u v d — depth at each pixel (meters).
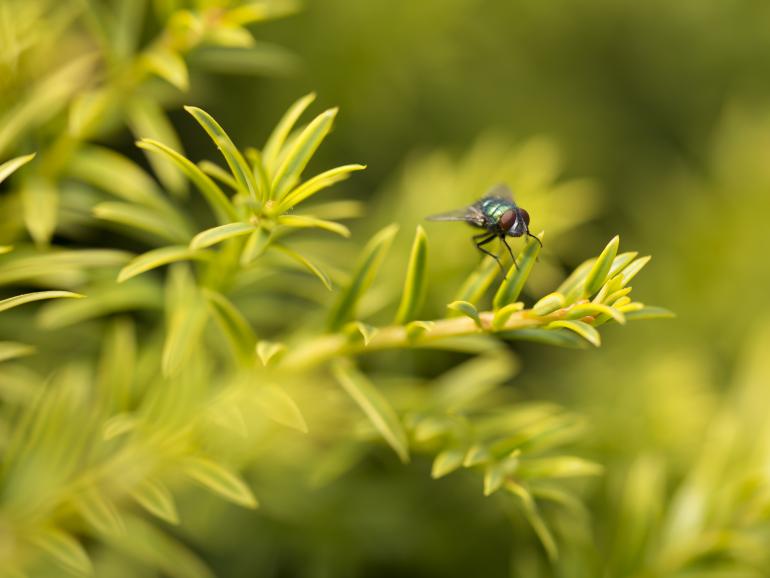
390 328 0.29
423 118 0.43
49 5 0.34
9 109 0.30
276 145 0.28
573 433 0.29
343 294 0.29
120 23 0.31
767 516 0.31
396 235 0.34
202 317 0.29
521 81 0.45
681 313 0.39
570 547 0.31
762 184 0.39
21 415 0.31
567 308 0.27
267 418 0.30
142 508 0.32
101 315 0.33
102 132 0.32
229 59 0.32
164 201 0.30
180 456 0.29
